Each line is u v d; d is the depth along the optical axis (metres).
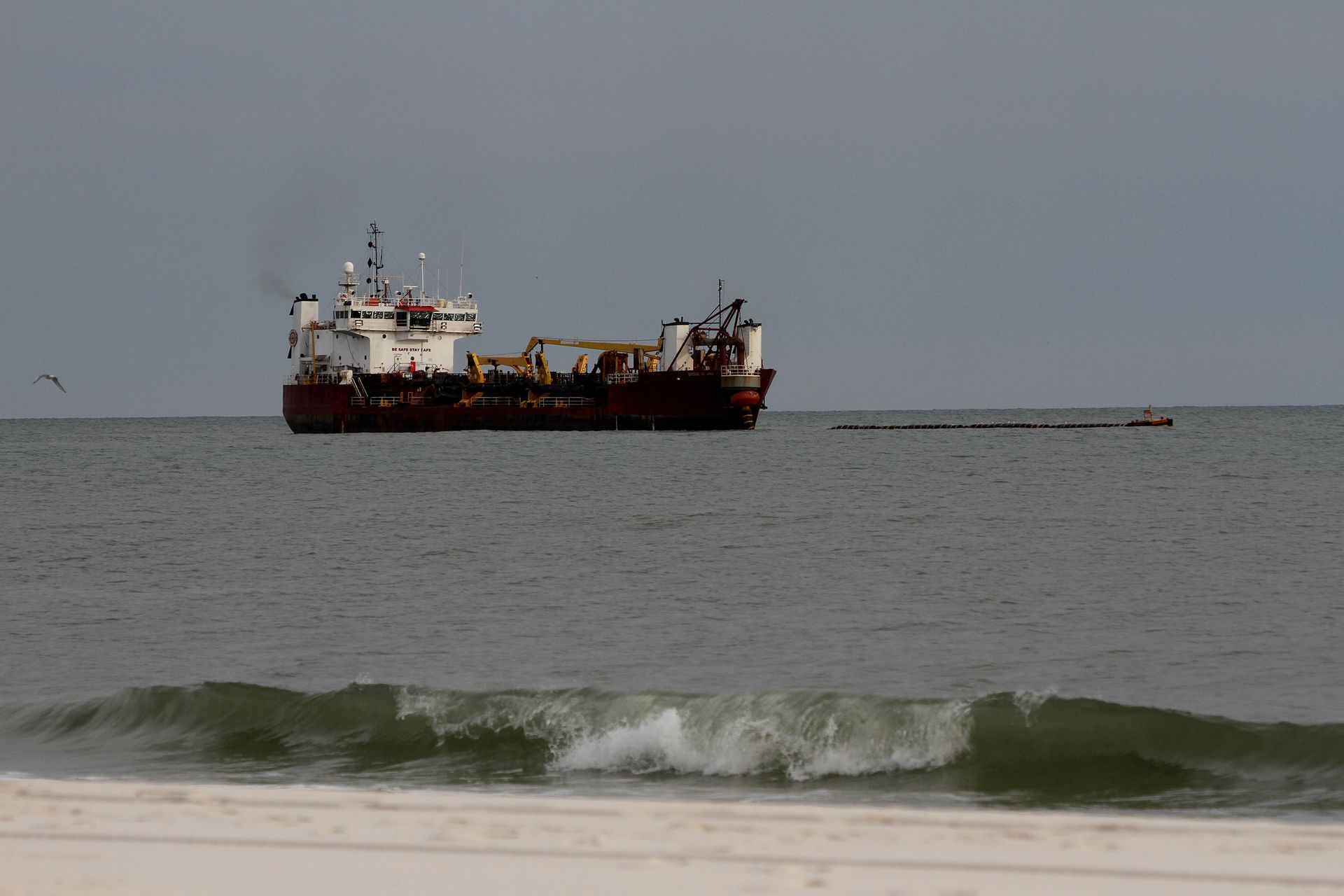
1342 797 76.00
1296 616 146.00
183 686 100.19
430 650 132.00
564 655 128.75
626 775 83.50
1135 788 78.81
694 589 172.00
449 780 82.06
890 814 62.78
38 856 53.03
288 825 58.91
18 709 98.88
